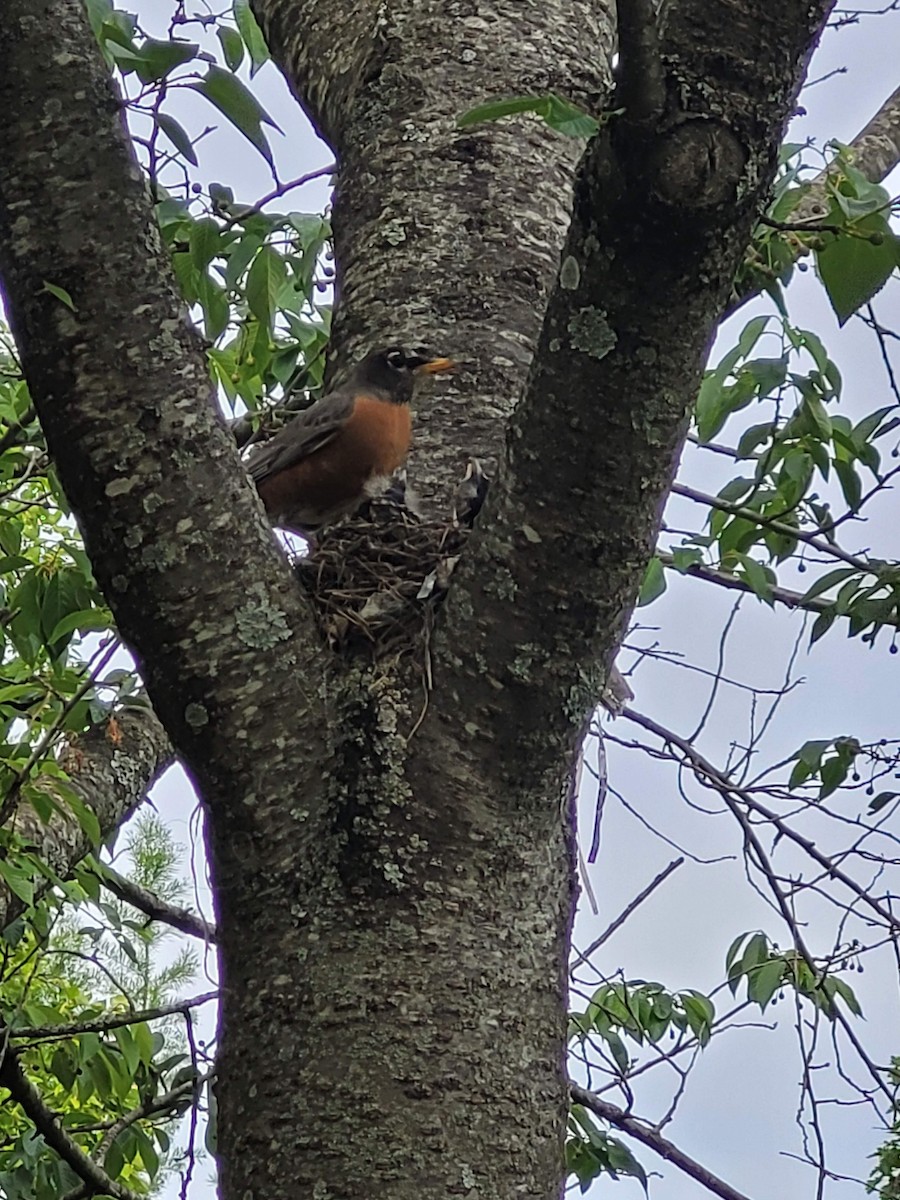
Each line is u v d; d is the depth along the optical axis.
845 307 3.36
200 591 2.89
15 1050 4.66
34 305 2.86
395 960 2.80
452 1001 2.78
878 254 3.32
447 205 4.44
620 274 2.57
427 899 2.84
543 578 2.81
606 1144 4.86
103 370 2.86
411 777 2.88
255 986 2.84
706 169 2.45
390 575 3.31
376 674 2.95
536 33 4.76
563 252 2.64
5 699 4.44
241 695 2.89
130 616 2.91
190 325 2.97
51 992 6.04
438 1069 2.73
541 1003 2.87
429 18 4.78
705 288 2.59
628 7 2.33
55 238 2.85
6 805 4.27
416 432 4.12
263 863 2.88
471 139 4.52
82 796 5.14
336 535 3.62
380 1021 2.75
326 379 4.41
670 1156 4.93
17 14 2.86
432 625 2.97
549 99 2.50
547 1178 2.77
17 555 5.00
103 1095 4.98
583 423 2.70
